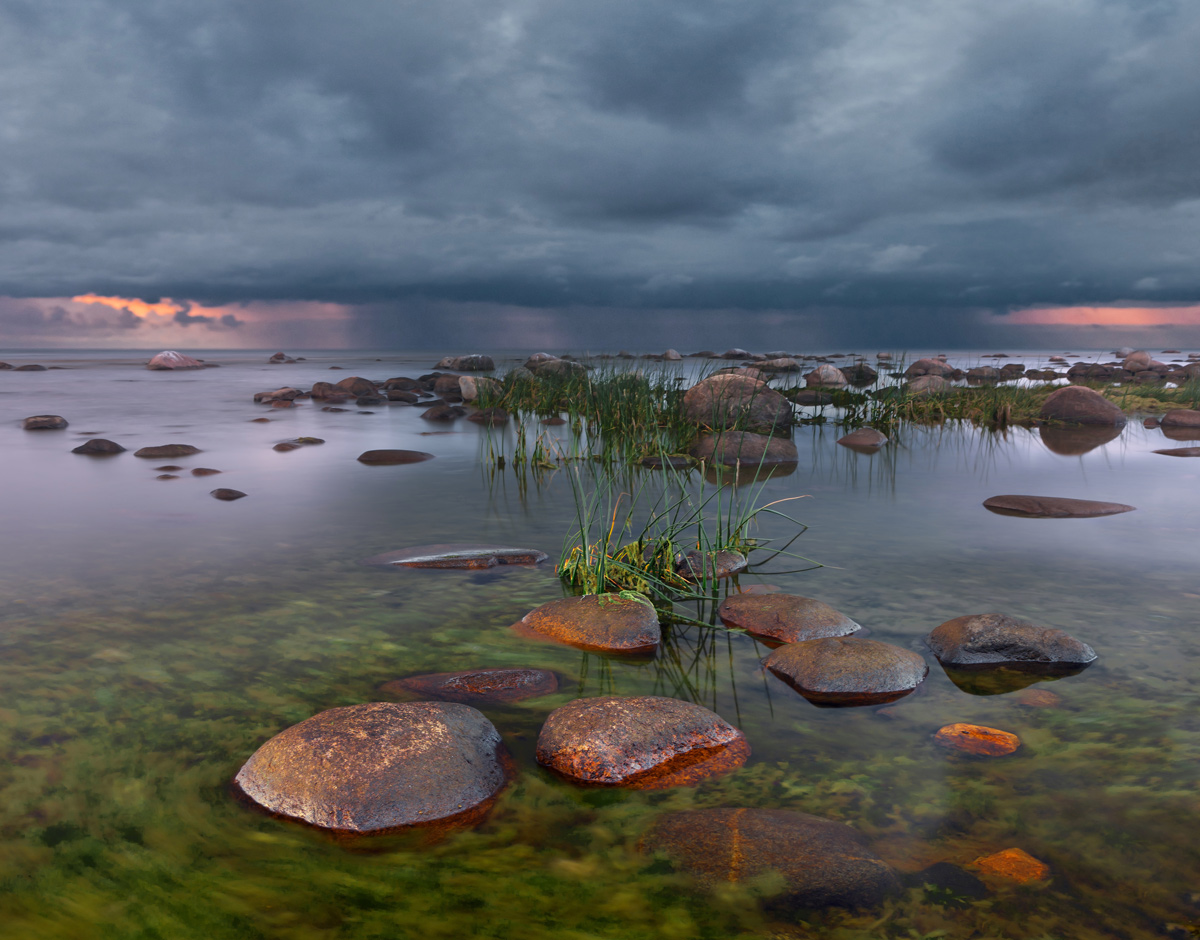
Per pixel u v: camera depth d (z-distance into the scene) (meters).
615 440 9.60
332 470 7.91
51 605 3.82
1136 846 1.99
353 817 2.11
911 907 1.77
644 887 1.86
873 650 3.07
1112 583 4.14
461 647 3.36
